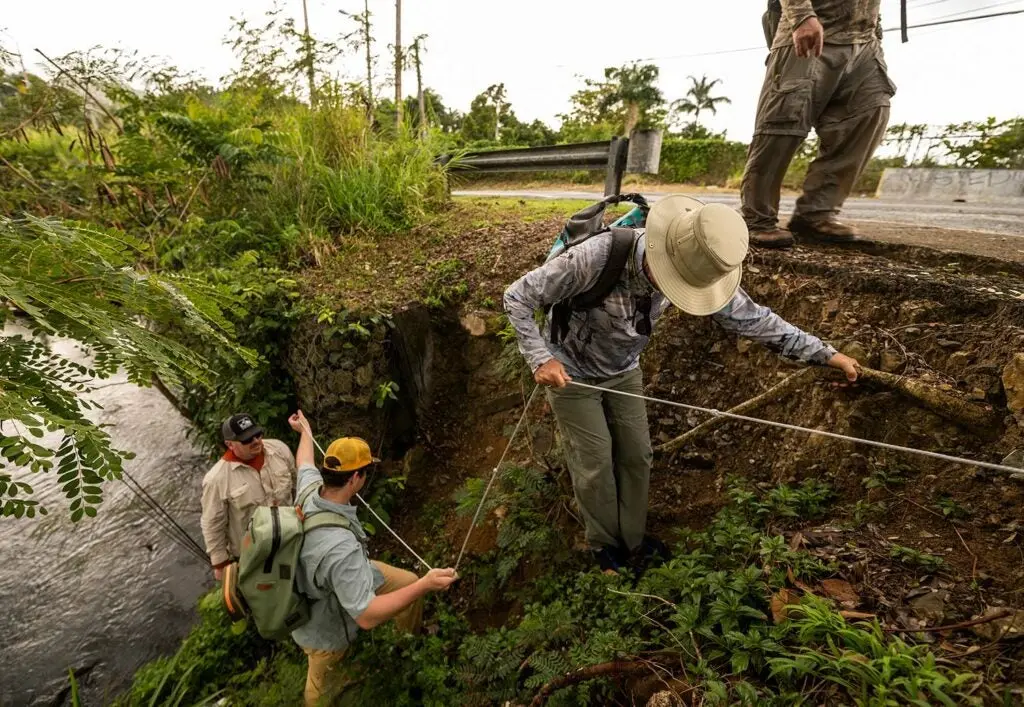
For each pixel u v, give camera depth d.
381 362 3.98
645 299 2.13
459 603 3.28
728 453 2.88
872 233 3.54
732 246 1.76
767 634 1.73
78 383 1.17
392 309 4.00
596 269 2.05
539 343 2.12
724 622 1.76
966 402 2.02
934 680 1.35
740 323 2.20
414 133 5.88
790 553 1.93
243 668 3.33
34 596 4.22
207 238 4.77
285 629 2.24
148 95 5.26
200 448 5.62
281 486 3.46
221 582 3.45
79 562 4.49
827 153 3.12
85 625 4.03
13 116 4.81
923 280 2.49
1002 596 1.65
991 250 2.88
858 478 2.25
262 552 2.13
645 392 3.30
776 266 3.03
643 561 2.60
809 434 2.50
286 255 4.79
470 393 4.26
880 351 2.36
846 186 3.14
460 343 4.28
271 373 4.26
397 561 3.83
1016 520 1.81
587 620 2.27
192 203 5.25
